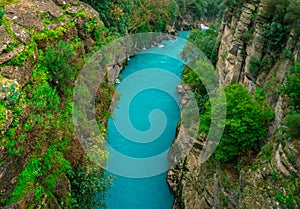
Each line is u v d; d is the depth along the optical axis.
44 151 14.52
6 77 13.17
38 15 17.66
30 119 13.54
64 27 19.05
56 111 15.77
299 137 15.38
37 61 15.75
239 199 17.31
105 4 32.56
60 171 15.20
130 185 24.00
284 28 23.44
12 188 12.28
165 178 25.16
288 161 15.18
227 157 19.25
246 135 18.33
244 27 28.08
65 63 16.89
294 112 16.75
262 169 16.59
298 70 17.42
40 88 14.91
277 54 24.17
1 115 11.69
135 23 48.94
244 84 27.50
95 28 23.14
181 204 22.56
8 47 13.73
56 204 14.66
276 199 15.19
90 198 17.33
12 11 16.34
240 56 28.69
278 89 20.02
